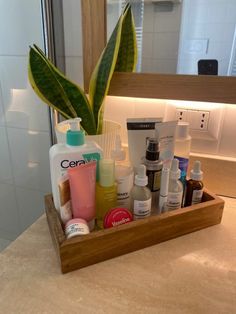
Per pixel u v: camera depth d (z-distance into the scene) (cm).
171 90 56
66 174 42
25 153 79
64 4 60
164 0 53
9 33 66
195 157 61
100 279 38
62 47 64
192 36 54
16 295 36
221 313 34
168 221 45
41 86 49
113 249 42
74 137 42
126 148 61
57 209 46
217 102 55
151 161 46
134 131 49
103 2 56
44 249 44
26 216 89
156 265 41
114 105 64
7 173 84
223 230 50
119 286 37
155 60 57
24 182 83
